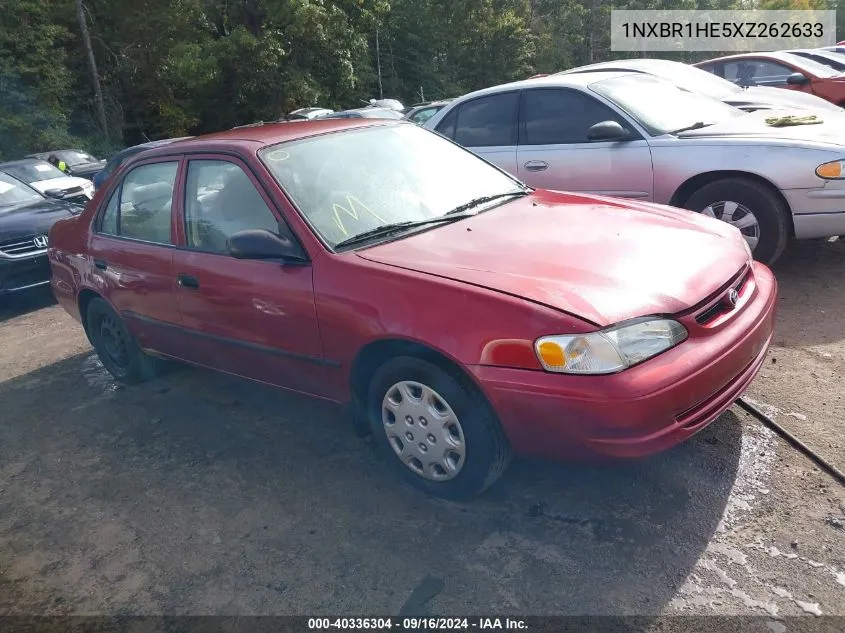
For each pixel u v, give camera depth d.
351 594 2.63
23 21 25.89
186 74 27.06
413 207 3.55
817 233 4.98
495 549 2.76
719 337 2.75
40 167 12.56
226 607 2.66
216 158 3.71
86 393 4.89
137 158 4.30
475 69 41.38
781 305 4.83
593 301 2.58
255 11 28.14
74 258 4.77
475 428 2.79
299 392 3.52
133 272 4.17
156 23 29.25
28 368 5.60
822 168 4.80
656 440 2.51
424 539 2.87
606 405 2.45
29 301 7.84
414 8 38.91
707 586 2.46
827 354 4.01
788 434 3.23
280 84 28.73
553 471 3.21
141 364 4.70
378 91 38.41
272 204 3.37
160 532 3.18
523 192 3.97
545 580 2.57
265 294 3.34
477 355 2.65
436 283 2.80
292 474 3.49
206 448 3.87
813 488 2.88
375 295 2.94
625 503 2.93
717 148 5.14
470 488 2.94
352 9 30.48
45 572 3.03
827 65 11.72
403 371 2.96
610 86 5.97
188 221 3.83
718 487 2.96
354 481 3.35
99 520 3.35
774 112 6.14
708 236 3.24
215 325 3.71
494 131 6.36
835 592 2.38
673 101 6.01
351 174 3.61
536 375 2.54
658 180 5.40
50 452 4.11
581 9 46.56
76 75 28.98
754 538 2.65
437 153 4.05
